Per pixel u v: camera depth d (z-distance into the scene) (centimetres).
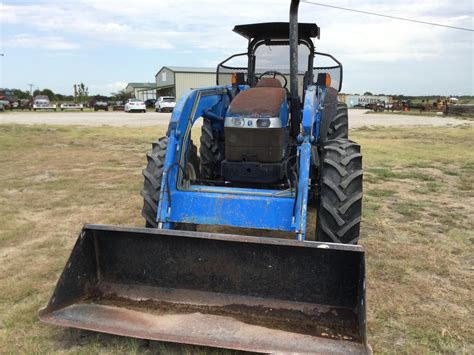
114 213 567
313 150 433
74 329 306
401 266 411
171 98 3694
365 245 463
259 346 263
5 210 574
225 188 376
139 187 705
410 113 3675
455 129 1878
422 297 355
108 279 335
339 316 293
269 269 307
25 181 749
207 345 264
